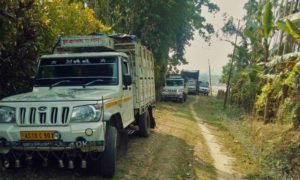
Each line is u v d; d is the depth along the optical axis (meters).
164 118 16.31
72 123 5.27
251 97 16.42
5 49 6.89
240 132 12.01
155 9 23.61
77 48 7.79
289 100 9.52
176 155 8.35
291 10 18.28
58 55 7.14
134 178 6.21
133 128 9.66
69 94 5.82
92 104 5.40
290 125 8.66
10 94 7.71
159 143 9.79
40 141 5.19
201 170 7.20
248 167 7.59
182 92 27.58
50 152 5.50
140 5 23.17
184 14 25.34
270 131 9.45
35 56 7.93
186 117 17.48
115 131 6.02
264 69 15.59
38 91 6.48
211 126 14.53
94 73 6.95
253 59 19.89
